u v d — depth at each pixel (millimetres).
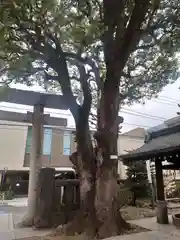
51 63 5715
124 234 5488
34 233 6176
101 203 5344
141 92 9109
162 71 8125
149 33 5836
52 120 9172
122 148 19500
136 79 8359
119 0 5055
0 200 15359
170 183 14883
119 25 5418
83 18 4984
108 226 5277
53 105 8688
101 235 5148
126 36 5449
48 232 6234
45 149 18750
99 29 5039
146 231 6070
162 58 7727
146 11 5320
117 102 5930
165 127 8852
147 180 12812
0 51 4664
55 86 8227
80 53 5746
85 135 5902
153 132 9398
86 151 5793
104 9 5145
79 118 6004
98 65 6586
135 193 12609
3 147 17859
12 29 4344
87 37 4965
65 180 7973
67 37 5090
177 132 8250
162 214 7398
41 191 7273
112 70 5648
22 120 8586
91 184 5598
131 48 5637
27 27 4582
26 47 5238
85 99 6145
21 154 18188
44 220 6859
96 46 6371
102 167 5496
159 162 8289
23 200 15508
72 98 6059
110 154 5555
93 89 8164
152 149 6988
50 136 19203
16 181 18609
